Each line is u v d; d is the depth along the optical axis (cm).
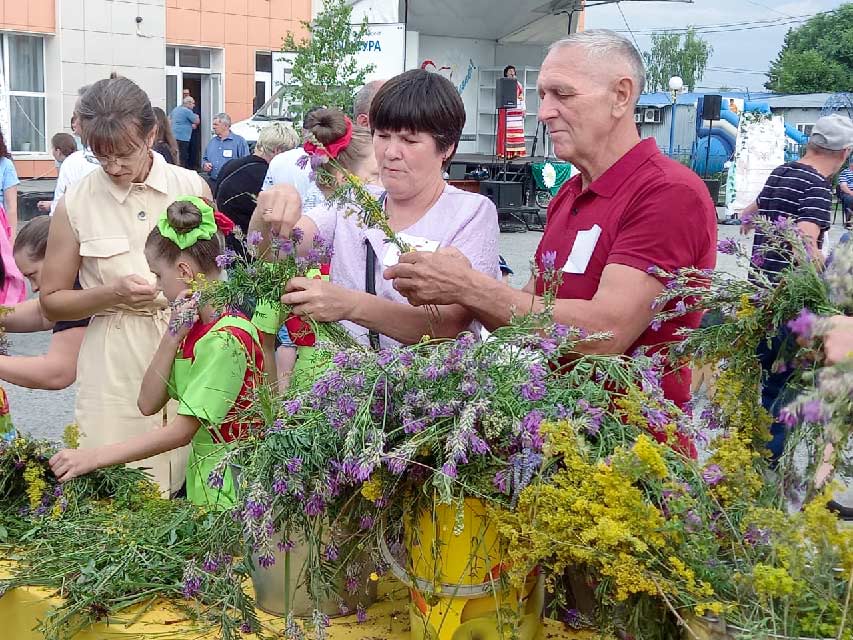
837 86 5378
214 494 229
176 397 241
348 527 172
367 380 164
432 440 157
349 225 245
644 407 162
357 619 185
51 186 1845
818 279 163
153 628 186
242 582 197
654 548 143
